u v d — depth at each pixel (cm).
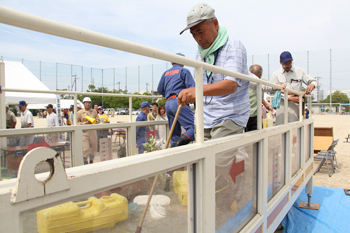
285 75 452
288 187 286
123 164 97
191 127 356
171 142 394
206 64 141
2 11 65
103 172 88
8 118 731
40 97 953
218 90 186
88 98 750
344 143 1089
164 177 128
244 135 187
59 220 96
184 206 135
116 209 117
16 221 68
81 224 104
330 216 387
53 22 76
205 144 144
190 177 136
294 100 405
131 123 381
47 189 73
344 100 7450
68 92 335
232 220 179
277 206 251
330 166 719
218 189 160
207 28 209
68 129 312
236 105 219
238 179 186
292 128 307
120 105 3259
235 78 191
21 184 68
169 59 116
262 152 217
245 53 217
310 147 447
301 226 361
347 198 453
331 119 2848
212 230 144
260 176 216
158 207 128
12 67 1056
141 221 124
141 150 397
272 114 575
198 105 141
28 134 283
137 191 124
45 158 73
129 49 98
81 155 325
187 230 137
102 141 350
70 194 79
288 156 291
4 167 269
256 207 214
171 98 370
